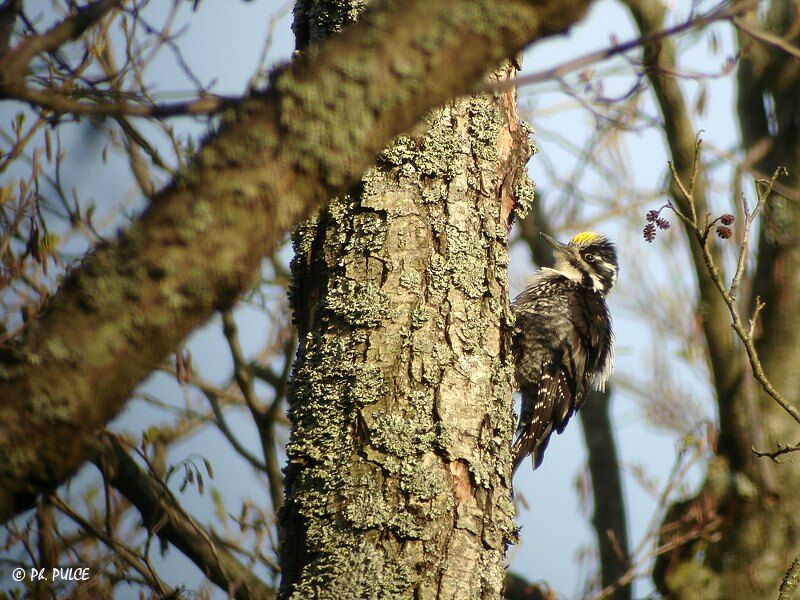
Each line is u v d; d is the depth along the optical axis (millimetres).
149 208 4113
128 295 3934
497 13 4188
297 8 8625
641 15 11969
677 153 12773
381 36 4223
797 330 15125
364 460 7043
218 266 4051
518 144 8562
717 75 7883
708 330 14227
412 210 7754
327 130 4188
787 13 15180
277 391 11836
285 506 7227
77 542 10477
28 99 3924
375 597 6645
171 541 9828
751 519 14672
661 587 14961
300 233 8008
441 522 6984
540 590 13352
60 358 3818
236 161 4109
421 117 4445
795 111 15078
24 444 3770
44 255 9133
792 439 14906
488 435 7430
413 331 7430
